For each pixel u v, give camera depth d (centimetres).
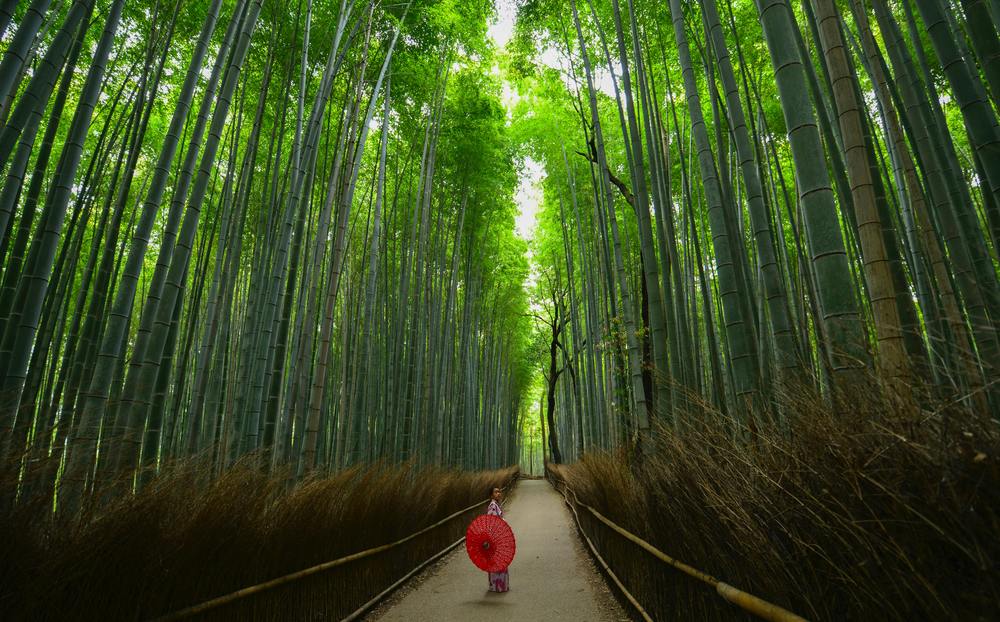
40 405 428
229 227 632
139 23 585
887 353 160
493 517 498
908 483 105
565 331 2091
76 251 489
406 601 459
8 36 512
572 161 1178
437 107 877
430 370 1016
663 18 623
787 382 177
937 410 102
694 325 639
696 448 233
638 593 367
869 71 371
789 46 231
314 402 482
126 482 216
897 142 303
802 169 215
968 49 417
